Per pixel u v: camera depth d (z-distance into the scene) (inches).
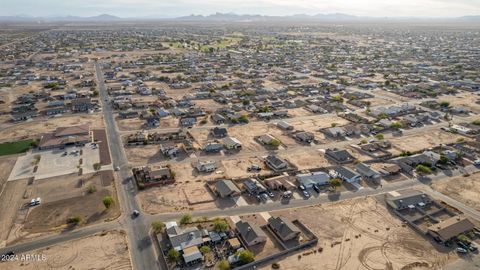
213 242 2674.7
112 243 2647.6
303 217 3041.3
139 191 3395.7
